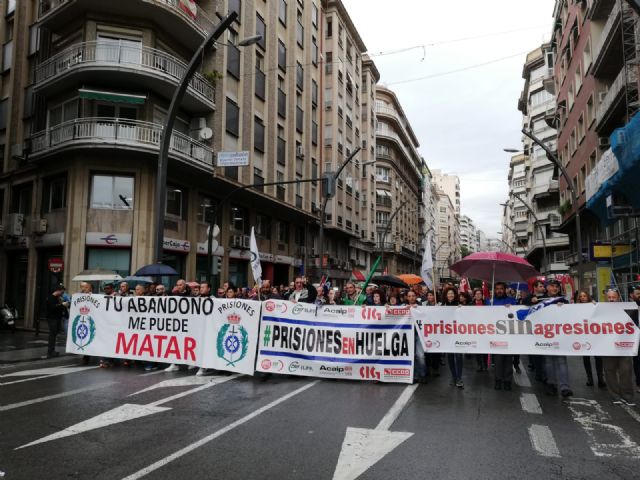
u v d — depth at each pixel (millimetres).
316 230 34438
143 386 7695
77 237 17297
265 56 26125
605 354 7082
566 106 30125
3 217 21062
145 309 9266
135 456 4473
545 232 52000
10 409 6203
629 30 17000
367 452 4637
